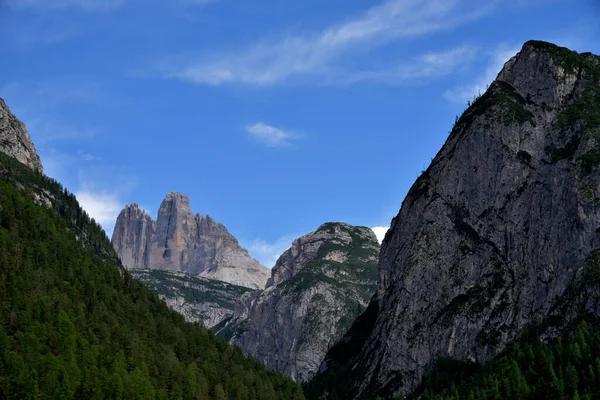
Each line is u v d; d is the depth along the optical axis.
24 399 197.25
